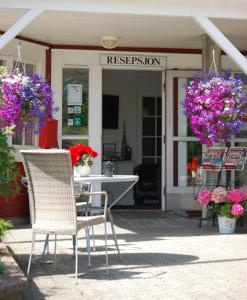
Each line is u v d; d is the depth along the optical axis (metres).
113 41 9.33
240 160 8.23
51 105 6.75
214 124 7.57
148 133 13.10
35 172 5.03
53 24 8.52
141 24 8.52
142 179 12.09
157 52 10.31
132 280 5.01
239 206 7.66
